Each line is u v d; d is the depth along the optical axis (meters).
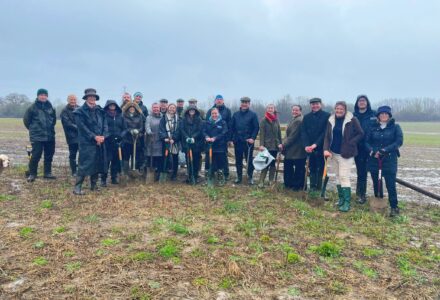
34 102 9.32
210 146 9.52
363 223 6.86
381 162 7.41
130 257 4.90
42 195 8.13
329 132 7.98
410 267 5.02
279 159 9.51
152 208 7.27
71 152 10.23
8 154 15.08
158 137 9.62
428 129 55.28
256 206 7.70
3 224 6.20
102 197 8.05
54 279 4.34
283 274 4.65
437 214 7.72
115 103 9.33
